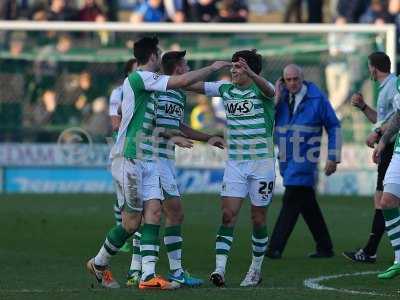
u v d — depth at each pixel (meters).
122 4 74.75
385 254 38.78
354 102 36.69
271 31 63.34
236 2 70.56
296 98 38.22
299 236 44.75
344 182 62.66
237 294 28.70
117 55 64.75
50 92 64.56
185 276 30.45
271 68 64.25
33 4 72.12
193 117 62.53
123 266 35.06
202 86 30.78
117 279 32.09
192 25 63.28
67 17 71.38
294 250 40.09
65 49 64.75
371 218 51.22
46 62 64.69
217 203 57.72
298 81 37.97
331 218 51.09
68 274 33.00
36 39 64.75
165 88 28.84
